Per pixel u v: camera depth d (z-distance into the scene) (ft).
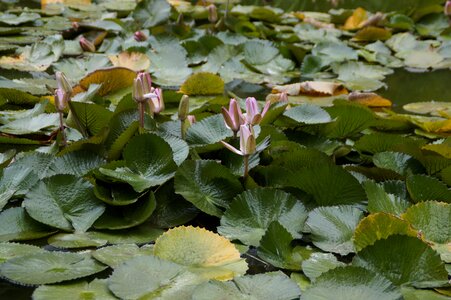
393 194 10.71
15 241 9.84
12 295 8.99
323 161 11.08
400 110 15.15
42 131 12.66
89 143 10.98
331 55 20.24
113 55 17.43
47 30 21.81
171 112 13.74
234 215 10.09
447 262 9.47
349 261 9.68
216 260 9.37
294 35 22.54
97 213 10.09
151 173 10.57
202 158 11.19
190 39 19.92
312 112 12.52
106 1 30.53
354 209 10.09
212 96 15.47
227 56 18.54
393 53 22.17
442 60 20.40
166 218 10.36
